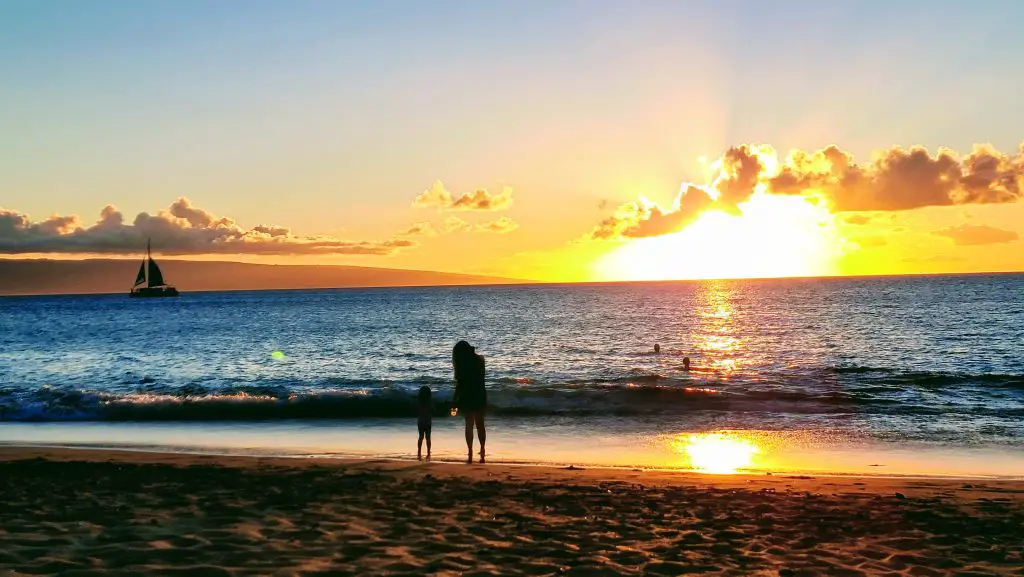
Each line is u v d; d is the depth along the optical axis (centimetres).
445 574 640
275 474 1184
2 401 2261
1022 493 1110
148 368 3841
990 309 8206
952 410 2170
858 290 15988
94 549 698
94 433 1866
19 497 983
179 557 677
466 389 1393
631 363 3900
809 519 902
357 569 648
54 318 10588
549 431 1833
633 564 689
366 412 2172
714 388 2756
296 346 5138
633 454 1545
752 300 12350
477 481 1136
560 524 851
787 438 1744
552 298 16100
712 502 999
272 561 668
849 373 3309
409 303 14650
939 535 825
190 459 1404
